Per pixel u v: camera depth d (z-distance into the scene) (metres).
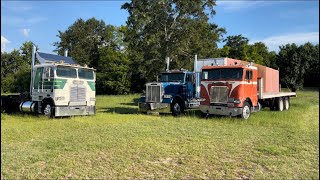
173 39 42.41
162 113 16.53
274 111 18.16
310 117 15.07
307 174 6.06
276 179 5.77
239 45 77.38
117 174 5.94
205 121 13.11
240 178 5.80
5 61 36.31
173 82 16.38
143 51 43.28
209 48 44.06
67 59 16.67
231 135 9.86
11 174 5.91
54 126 11.37
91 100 15.28
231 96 13.79
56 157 7.07
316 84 45.72
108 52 49.41
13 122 12.48
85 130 10.58
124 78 48.47
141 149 7.84
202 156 7.26
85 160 6.85
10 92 22.75
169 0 42.94
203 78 14.59
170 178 5.75
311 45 45.00
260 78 16.03
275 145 8.47
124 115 15.27
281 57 45.03
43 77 14.42
